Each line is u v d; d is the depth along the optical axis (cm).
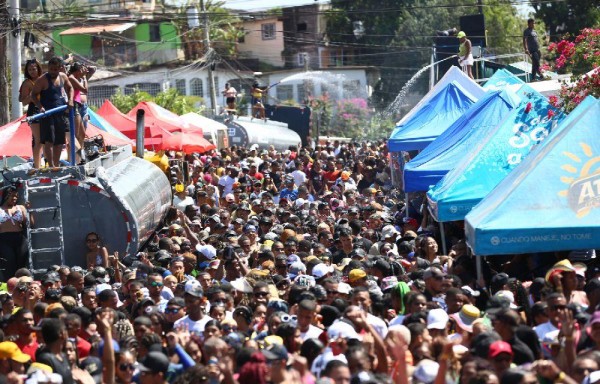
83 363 1253
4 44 3662
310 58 9150
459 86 2972
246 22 9275
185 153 3969
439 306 1412
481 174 2002
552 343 1215
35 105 2328
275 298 1588
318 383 996
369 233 2323
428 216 2536
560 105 2259
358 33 8844
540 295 1478
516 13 8500
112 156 2536
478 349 1115
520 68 4406
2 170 2312
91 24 7931
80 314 1439
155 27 8356
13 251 2241
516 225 1596
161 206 2681
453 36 4497
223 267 1942
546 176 1653
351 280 1634
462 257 1838
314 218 2550
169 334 1213
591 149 1689
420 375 1103
